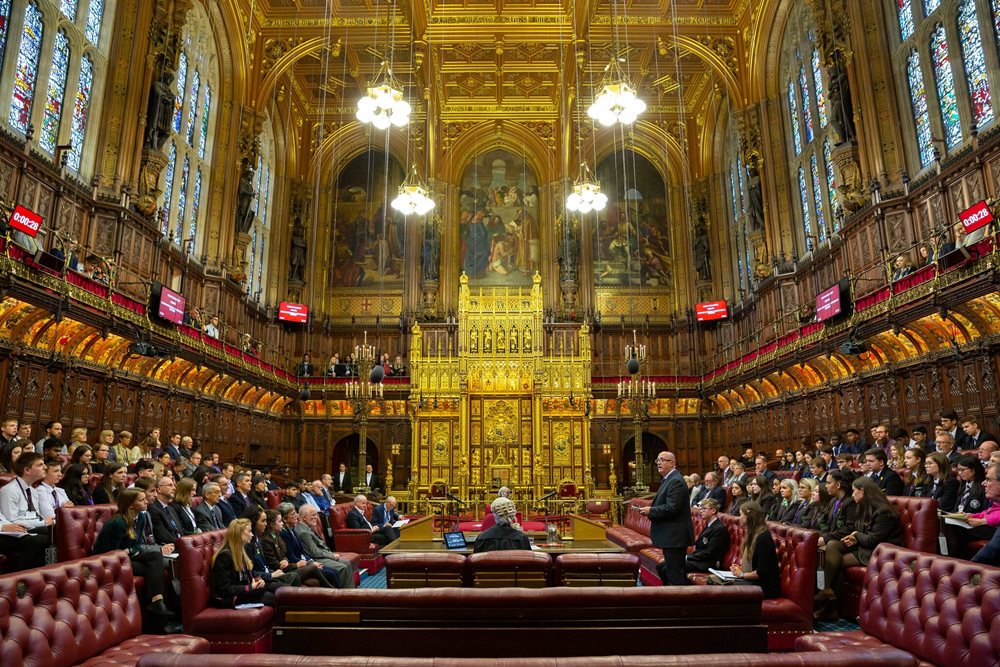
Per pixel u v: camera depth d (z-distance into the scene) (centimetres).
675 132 3675
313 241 3600
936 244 1581
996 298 1327
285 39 2933
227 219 2727
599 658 354
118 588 572
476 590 545
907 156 1950
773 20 2697
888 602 548
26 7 1648
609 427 3222
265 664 353
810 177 2548
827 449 1664
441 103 3547
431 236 3472
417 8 2678
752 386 2672
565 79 3216
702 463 3181
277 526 914
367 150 3781
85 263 1809
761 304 2817
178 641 557
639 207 3725
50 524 791
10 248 1295
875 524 845
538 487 2694
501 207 3728
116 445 1417
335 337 3566
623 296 3616
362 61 3234
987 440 1060
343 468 2859
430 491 2673
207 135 2730
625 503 2325
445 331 3272
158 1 2105
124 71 2016
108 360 1764
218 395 2434
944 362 1581
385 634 542
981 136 1612
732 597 546
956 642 461
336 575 923
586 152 3712
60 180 1708
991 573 457
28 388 1474
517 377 2872
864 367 1903
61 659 471
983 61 1681
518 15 2944
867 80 2025
